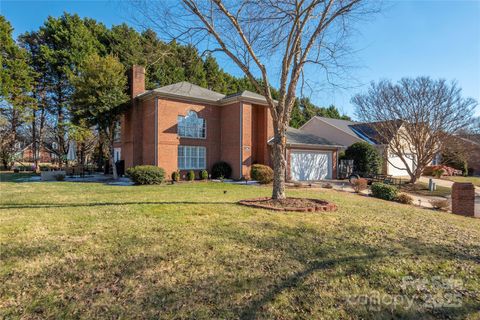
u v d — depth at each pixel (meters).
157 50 8.88
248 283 3.32
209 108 20.14
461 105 17.02
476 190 18.25
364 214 7.49
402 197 11.81
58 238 4.92
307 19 7.90
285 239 4.98
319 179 21.06
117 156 23.08
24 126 29.03
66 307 2.80
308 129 31.62
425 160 18.25
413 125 18.22
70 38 25.53
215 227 5.68
